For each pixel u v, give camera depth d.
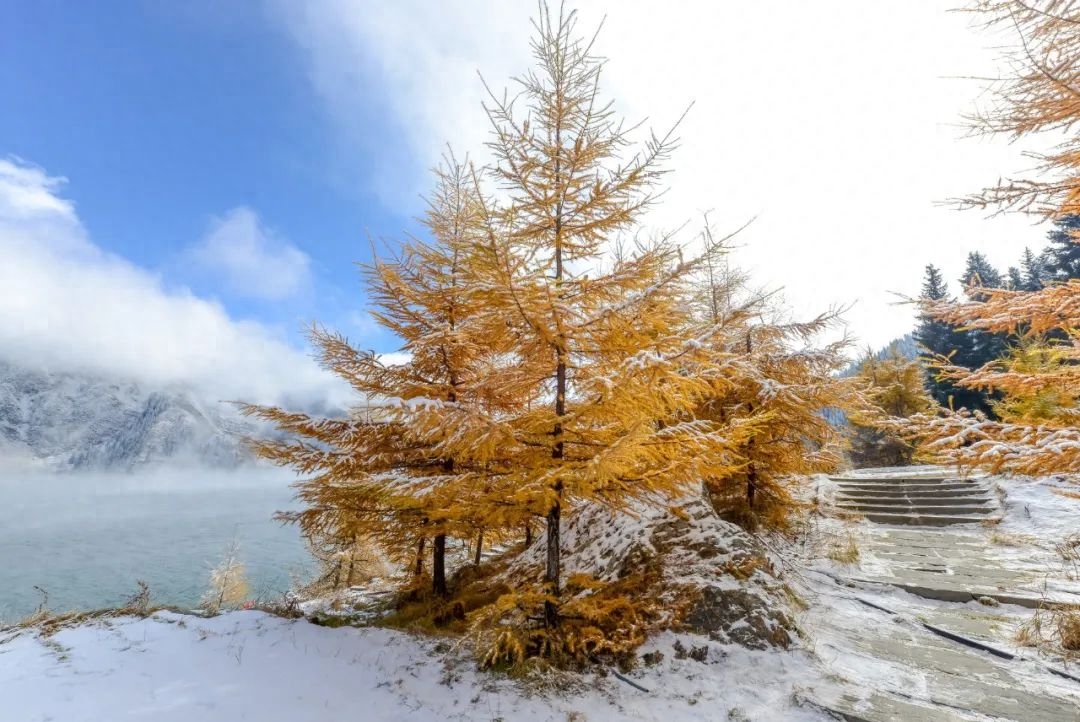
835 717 4.03
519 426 5.49
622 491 5.57
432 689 4.84
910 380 24.81
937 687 4.45
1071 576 6.82
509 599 5.07
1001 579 7.04
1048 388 3.98
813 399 8.96
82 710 4.34
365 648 5.88
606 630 5.66
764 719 4.10
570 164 5.68
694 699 4.47
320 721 4.27
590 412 5.29
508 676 4.95
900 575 7.58
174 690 4.77
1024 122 3.53
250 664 5.41
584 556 8.55
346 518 7.68
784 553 8.90
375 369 7.58
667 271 4.94
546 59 5.73
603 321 5.26
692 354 4.84
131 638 6.17
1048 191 3.50
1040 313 3.91
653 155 5.14
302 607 8.64
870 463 25.47
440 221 8.25
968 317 4.21
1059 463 3.43
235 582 24.84
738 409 9.82
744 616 5.46
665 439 4.84
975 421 3.85
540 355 5.45
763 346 10.40
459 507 5.47
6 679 4.94
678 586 6.04
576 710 4.36
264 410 7.47
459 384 7.71
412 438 6.93
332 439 7.61
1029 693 4.28
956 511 11.00
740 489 10.53
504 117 5.53
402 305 7.79
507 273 4.47
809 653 5.10
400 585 9.09
